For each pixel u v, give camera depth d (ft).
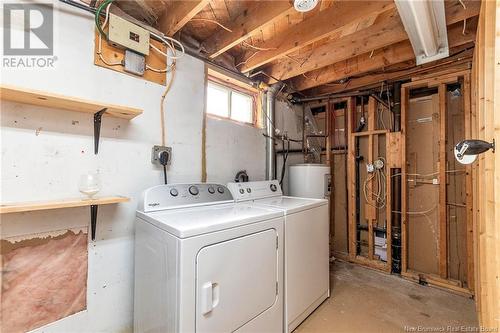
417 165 8.85
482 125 5.08
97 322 4.71
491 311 4.19
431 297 7.23
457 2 5.29
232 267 4.29
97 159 4.74
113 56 4.99
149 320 4.37
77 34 4.53
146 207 4.84
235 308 4.32
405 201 8.66
